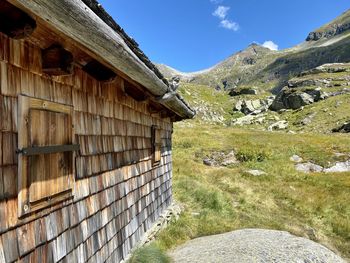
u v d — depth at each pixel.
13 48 2.77
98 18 2.52
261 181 18.25
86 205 4.15
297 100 70.25
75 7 2.21
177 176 16.17
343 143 28.39
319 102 65.94
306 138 31.89
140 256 5.59
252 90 108.44
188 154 24.83
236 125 64.81
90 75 4.30
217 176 18.14
